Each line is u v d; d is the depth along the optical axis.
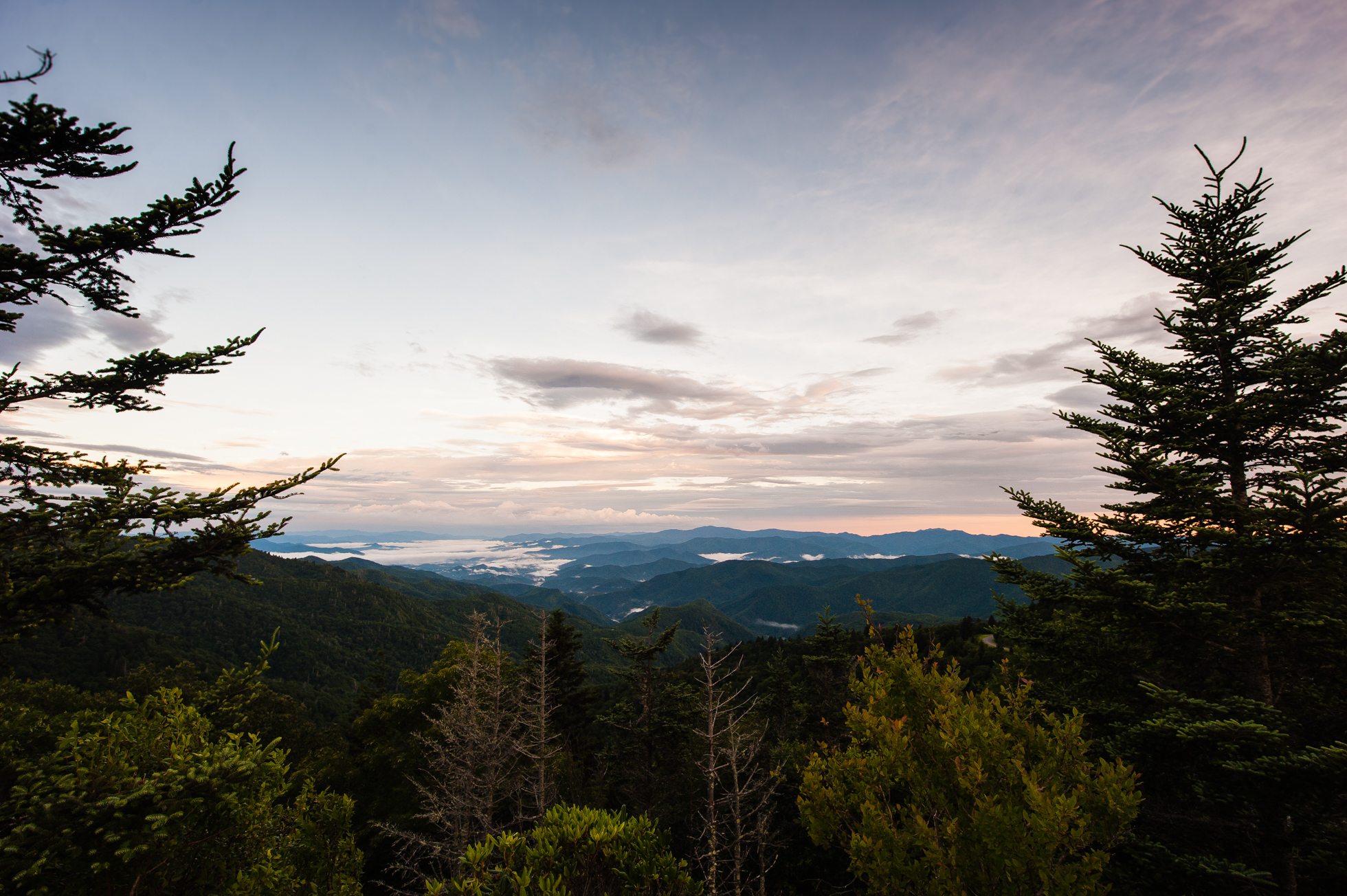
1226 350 11.20
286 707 39.12
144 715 8.68
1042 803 5.46
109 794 5.82
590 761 31.67
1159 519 10.70
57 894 5.68
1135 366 11.72
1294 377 9.87
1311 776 7.69
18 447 5.92
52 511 5.59
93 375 6.28
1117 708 10.73
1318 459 10.13
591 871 6.19
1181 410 10.71
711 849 15.12
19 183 5.63
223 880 7.25
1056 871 5.45
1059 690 12.23
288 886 12.08
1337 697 9.23
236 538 6.31
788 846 17.91
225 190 6.01
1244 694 10.21
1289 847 8.77
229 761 6.84
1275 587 9.65
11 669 6.10
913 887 6.44
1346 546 7.99
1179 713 8.98
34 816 5.34
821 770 8.02
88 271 6.03
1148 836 9.45
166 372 6.69
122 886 6.21
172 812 6.24
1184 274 11.75
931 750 7.26
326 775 26.59
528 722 19.98
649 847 6.24
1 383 5.98
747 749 17.20
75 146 5.35
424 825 22.47
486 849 6.04
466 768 17.92
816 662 30.95
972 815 6.12
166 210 5.77
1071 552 11.03
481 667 20.86
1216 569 9.69
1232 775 8.70
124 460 6.86
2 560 5.52
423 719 27.12
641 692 29.80
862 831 6.91
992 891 5.92
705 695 25.31
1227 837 9.39
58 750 6.42
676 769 27.67
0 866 5.11
